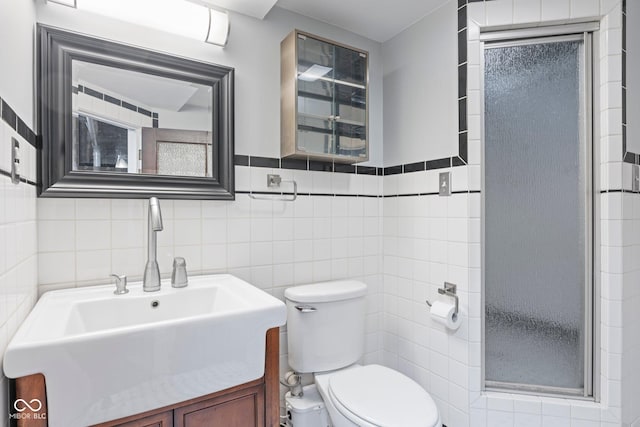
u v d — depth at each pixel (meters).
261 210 1.60
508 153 1.55
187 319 0.84
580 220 1.48
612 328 1.41
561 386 1.50
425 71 1.77
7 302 0.75
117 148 1.26
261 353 0.96
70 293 1.13
